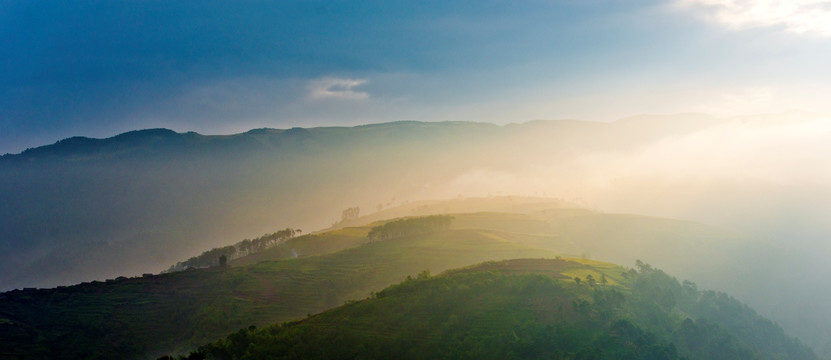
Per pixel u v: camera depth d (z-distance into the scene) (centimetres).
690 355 12250
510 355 11200
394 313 13788
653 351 11281
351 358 11881
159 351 17888
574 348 11450
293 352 12006
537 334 11912
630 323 12162
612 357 10969
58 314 19700
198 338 18425
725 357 12519
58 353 16525
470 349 11700
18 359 15588
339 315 14100
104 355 16825
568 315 12862
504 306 13625
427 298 14462
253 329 14162
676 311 14850
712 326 13538
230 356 12512
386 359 11738
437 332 12681
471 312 13450
